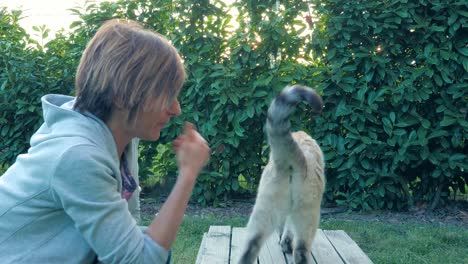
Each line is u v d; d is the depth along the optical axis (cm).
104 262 179
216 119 755
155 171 827
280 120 382
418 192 783
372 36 743
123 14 808
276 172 410
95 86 188
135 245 179
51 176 175
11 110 789
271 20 744
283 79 740
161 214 188
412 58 739
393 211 769
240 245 464
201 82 740
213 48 786
